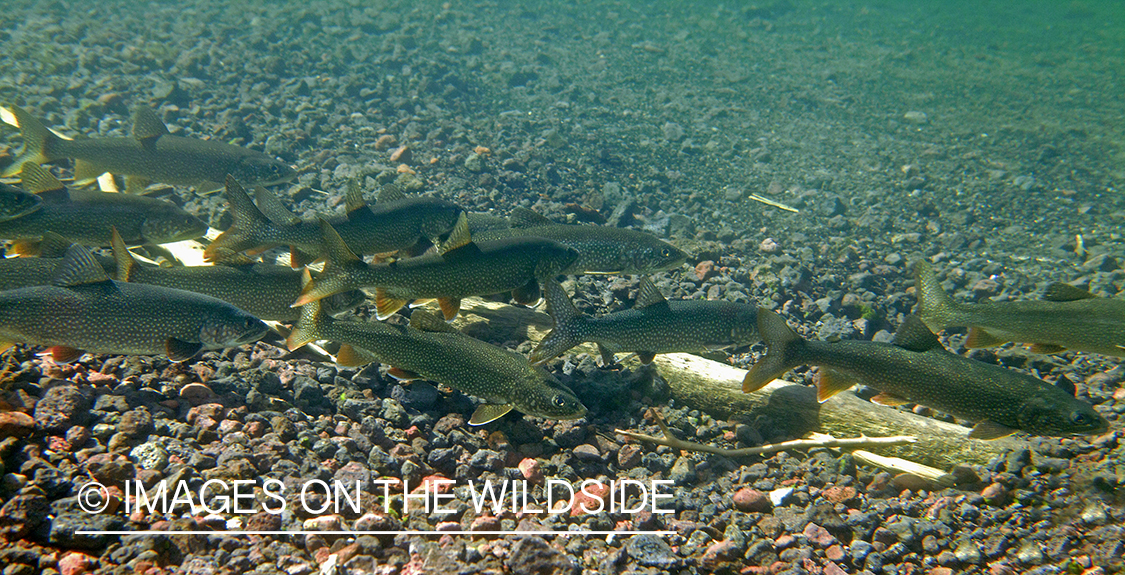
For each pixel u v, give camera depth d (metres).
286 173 2.01
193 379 1.24
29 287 1.13
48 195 1.48
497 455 1.19
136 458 1.04
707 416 1.42
